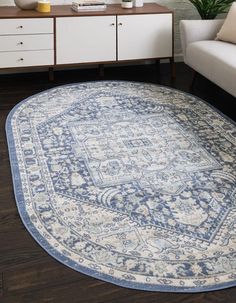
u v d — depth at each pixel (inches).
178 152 106.0
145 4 162.4
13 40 140.2
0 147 107.1
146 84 149.9
